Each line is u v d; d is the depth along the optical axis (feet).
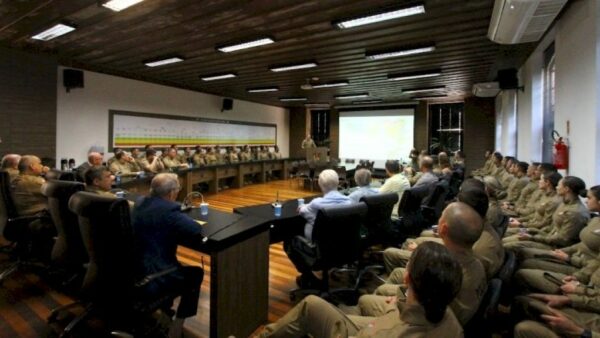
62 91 21.25
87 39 15.57
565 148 11.32
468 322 4.47
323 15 12.41
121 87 24.61
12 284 9.48
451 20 12.86
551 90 16.22
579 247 7.67
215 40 15.57
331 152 40.98
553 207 10.12
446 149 35.19
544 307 5.79
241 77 24.32
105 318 7.63
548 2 8.89
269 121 40.27
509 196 15.28
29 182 9.97
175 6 11.64
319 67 20.77
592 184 9.35
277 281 10.35
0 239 12.96
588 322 5.55
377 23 13.16
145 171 21.48
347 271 10.80
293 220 9.77
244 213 9.96
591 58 9.46
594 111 9.29
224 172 28.43
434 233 9.92
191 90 30.01
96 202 5.87
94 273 6.18
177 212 6.68
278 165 36.50
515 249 8.66
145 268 6.31
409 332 3.20
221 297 6.55
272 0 11.14
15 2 11.41
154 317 7.86
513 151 23.80
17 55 17.38
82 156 22.36
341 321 4.64
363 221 8.79
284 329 5.02
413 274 3.27
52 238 9.53
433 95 32.09
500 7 9.71
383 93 31.07
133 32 14.51
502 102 27.53
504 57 18.19
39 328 7.41
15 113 17.39
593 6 9.37
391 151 37.32
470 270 4.59
